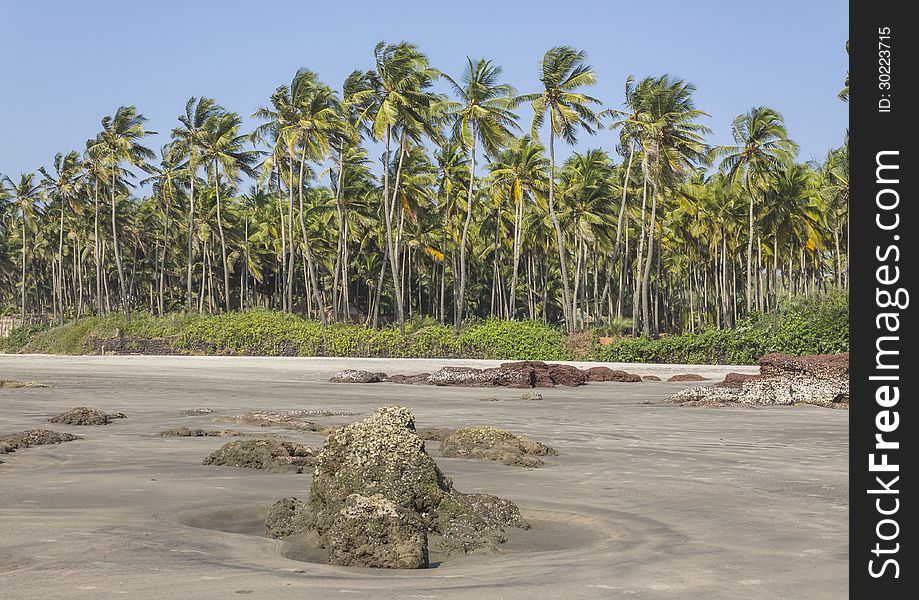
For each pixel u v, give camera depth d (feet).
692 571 18.67
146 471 33.22
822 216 225.97
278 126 199.31
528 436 48.08
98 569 18.20
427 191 222.69
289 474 32.63
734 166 192.54
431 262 292.40
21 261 338.13
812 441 45.44
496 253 237.25
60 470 33.50
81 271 316.40
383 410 24.61
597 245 226.79
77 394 78.54
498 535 22.47
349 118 184.65
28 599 15.84
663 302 307.78
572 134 171.42
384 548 19.65
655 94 174.50
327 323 181.16
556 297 314.76
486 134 180.75
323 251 275.39
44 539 21.18
